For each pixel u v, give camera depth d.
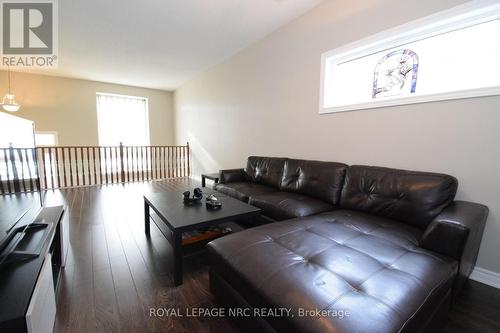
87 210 3.23
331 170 2.29
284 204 2.10
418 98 1.88
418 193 1.64
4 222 1.21
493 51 1.64
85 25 3.07
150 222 2.71
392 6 2.02
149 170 6.17
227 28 3.16
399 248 1.27
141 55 4.13
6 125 1.50
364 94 2.39
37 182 1.83
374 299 0.85
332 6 2.48
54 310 1.24
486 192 1.62
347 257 1.15
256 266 1.09
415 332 0.85
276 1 2.56
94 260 1.90
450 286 1.14
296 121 3.01
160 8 2.68
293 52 2.96
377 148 2.20
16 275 1.01
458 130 1.71
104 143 6.18
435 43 1.89
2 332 0.79
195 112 5.68
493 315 1.33
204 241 1.96
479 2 1.58
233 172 3.40
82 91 5.78
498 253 1.60
